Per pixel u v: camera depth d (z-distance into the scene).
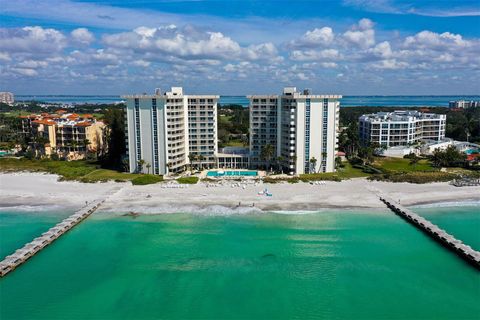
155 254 83.69
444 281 72.81
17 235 92.75
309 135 150.50
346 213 107.44
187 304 66.12
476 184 132.38
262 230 95.81
